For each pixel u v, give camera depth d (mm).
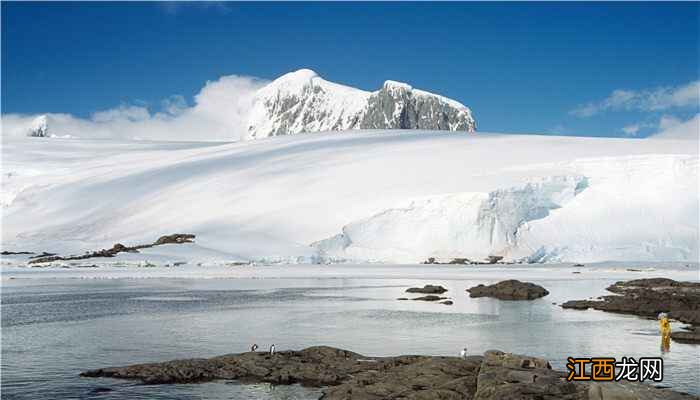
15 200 176375
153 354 34500
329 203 135000
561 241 115938
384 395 24141
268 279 86312
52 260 114625
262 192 147625
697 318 45250
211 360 30875
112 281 83500
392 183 139375
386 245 120188
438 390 23344
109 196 165875
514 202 118375
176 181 167250
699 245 110000
